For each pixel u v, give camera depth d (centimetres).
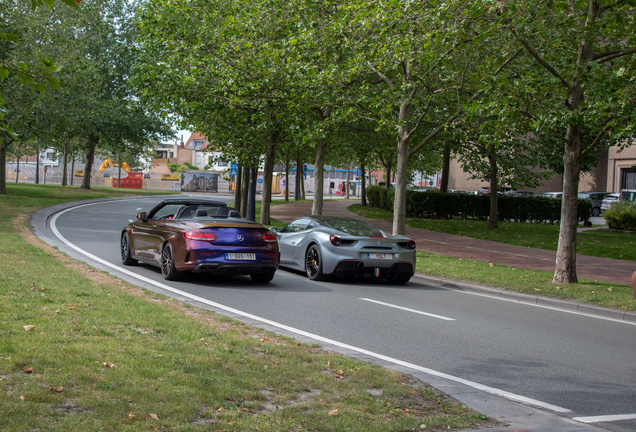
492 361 583
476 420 394
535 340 697
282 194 7238
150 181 7412
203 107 2136
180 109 2264
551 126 1062
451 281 1170
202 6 2164
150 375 418
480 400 442
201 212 1057
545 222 3062
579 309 949
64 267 957
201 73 1994
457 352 613
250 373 448
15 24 2642
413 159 3488
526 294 1040
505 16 1120
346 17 1480
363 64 1537
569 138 1148
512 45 1216
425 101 1634
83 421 324
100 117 3266
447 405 421
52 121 2880
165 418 340
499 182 2864
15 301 637
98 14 3847
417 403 420
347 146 2398
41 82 339
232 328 620
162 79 2084
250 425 341
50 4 293
